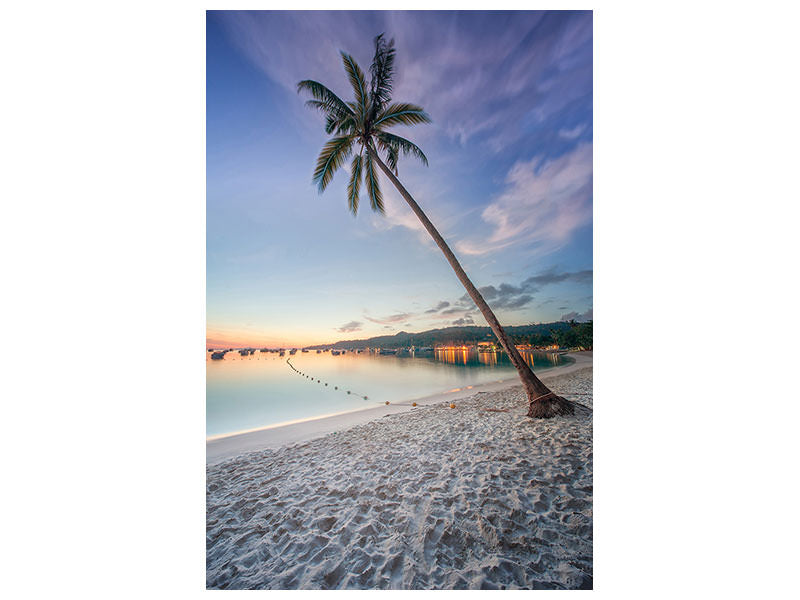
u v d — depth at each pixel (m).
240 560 2.60
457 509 2.97
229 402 11.67
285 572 2.42
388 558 2.46
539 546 2.49
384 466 4.11
